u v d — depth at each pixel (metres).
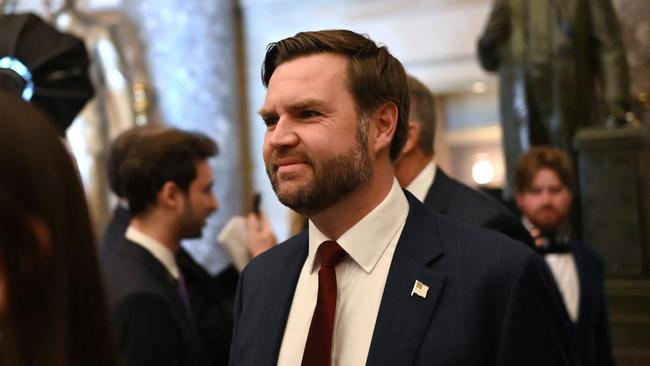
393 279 1.69
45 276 0.94
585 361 3.25
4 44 2.77
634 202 4.78
